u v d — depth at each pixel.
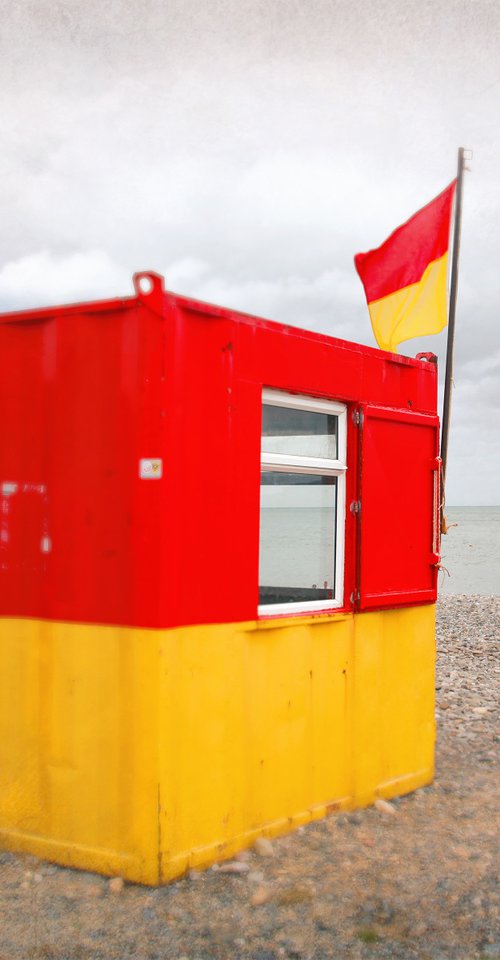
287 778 4.67
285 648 4.63
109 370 4.16
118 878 4.01
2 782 4.39
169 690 4.02
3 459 4.41
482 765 6.29
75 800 4.19
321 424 5.03
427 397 5.65
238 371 4.36
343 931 3.68
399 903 3.93
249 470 4.42
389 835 4.74
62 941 3.55
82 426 4.22
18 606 4.36
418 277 6.37
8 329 4.41
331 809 4.94
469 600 20.77
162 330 4.01
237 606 4.34
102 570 4.14
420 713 5.62
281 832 4.62
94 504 4.17
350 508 5.09
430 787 5.65
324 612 4.89
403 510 5.39
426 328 6.32
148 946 3.52
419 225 6.39
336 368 4.96
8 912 3.77
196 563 4.17
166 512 4.01
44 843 4.24
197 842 4.17
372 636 5.20
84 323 4.22
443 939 3.63
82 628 4.18
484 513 189.00
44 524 4.30
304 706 4.76
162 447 4.00
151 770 3.99
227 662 4.30
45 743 4.28
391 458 5.30
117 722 4.09
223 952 3.49
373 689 5.21
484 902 3.96
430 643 5.69
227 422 4.30
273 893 3.98
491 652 12.47
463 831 4.86
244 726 4.40
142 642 4.01
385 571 5.23
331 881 4.13
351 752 5.08
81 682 4.18
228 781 4.31
